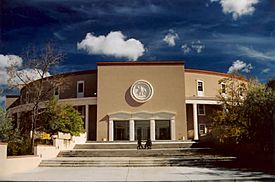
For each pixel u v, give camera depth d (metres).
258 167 19.36
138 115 46.00
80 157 25.55
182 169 18.62
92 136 47.66
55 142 26.14
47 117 31.44
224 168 18.92
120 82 47.28
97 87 47.22
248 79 27.72
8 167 16.88
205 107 50.81
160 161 21.22
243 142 23.97
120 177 15.29
